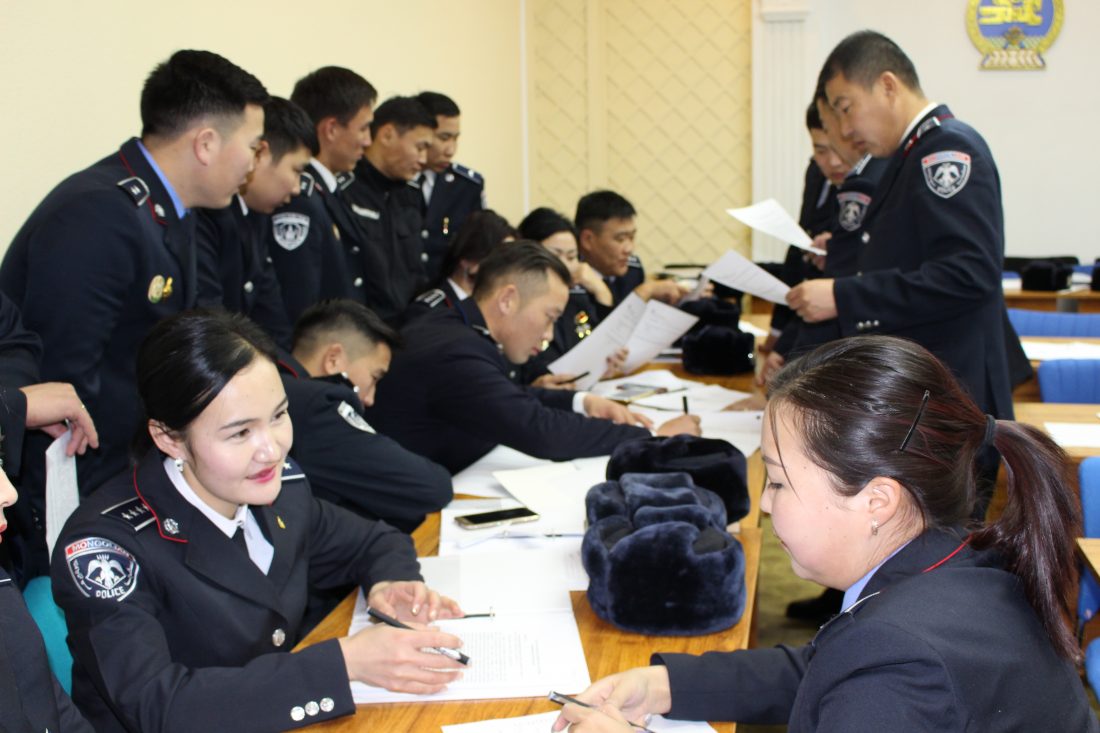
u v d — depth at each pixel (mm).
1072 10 6016
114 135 2494
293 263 2859
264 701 1191
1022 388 3350
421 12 4656
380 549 1621
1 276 1911
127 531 1298
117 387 1974
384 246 3549
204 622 1320
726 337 3227
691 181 6422
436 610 1432
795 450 929
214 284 2387
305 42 3549
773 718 1214
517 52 6270
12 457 1546
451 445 2279
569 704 1130
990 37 6113
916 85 2506
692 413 2604
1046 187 6242
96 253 1855
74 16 2334
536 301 2324
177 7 2754
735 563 1390
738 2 6168
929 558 927
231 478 1305
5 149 2131
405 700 1241
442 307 2439
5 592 1021
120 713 1210
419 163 3598
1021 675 848
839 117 2580
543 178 6668
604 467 2098
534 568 1606
